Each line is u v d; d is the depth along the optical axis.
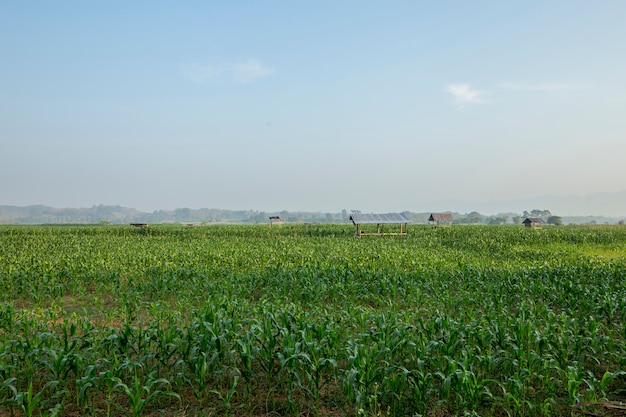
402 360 9.07
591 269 20.69
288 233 61.78
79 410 7.46
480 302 14.40
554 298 14.80
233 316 11.06
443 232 56.06
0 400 7.57
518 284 16.98
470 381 7.31
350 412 7.49
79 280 18.75
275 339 8.86
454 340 9.00
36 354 8.41
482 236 48.31
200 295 16.44
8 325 11.01
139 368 8.86
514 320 10.63
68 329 11.80
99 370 8.55
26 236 53.56
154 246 38.16
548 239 45.41
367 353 8.38
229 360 8.45
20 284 17.42
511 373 8.52
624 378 8.67
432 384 7.68
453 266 23.05
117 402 7.82
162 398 7.83
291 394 7.59
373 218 55.16
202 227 70.25
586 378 8.80
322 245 38.12
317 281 17.59
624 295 14.21
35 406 7.27
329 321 9.99
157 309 13.20
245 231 62.22
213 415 7.38
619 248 38.59
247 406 7.66
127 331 8.80
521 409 7.50
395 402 7.51
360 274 19.16
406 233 57.47
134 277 19.53
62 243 42.66
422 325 10.05
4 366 7.58
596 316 12.23
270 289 17.27
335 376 7.99
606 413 7.30
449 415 7.40
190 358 7.95
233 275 19.20
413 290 15.98
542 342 8.91
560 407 7.59
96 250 34.12
